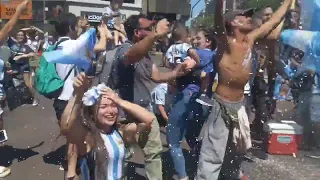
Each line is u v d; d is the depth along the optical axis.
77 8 18.83
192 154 5.03
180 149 4.34
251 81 4.80
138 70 3.84
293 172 4.75
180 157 4.30
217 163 3.84
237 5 4.73
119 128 3.01
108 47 3.89
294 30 5.28
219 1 3.65
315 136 5.59
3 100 5.09
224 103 3.79
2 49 6.06
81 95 2.81
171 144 4.33
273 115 6.34
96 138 2.89
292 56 5.70
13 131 6.42
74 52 3.13
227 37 3.77
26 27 9.71
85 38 3.24
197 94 4.27
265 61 5.68
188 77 4.29
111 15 4.64
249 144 3.92
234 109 3.78
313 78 5.59
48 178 4.58
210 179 3.82
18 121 7.04
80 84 2.79
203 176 3.85
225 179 4.16
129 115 3.04
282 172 4.72
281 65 5.75
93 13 19.62
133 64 3.77
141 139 3.68
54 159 5.18
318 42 5.25
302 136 5.55
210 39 4.61
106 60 3.74
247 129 3.86
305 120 5.70
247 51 3.77
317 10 5.16
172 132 4.32
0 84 4.98
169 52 4.97
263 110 5.91
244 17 3.75
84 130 2.86
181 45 4.86
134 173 4.64
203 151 3.89
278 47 5.48
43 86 4.37
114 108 2.89
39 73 4.40
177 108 4.29
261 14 4.40
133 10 18.23
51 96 4.46
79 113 2.83
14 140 5.97
